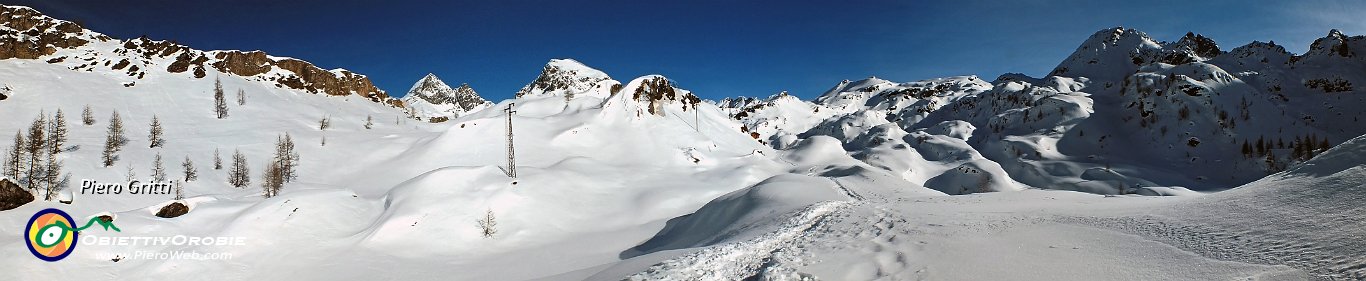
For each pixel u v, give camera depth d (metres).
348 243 50.84
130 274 40.59
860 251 21.08
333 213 55.19
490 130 107.88
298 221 51.41
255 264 44.62
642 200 72.50
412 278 42.97
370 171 99.88
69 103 118.25
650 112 125.19
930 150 189.12
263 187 84.31
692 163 102.38
